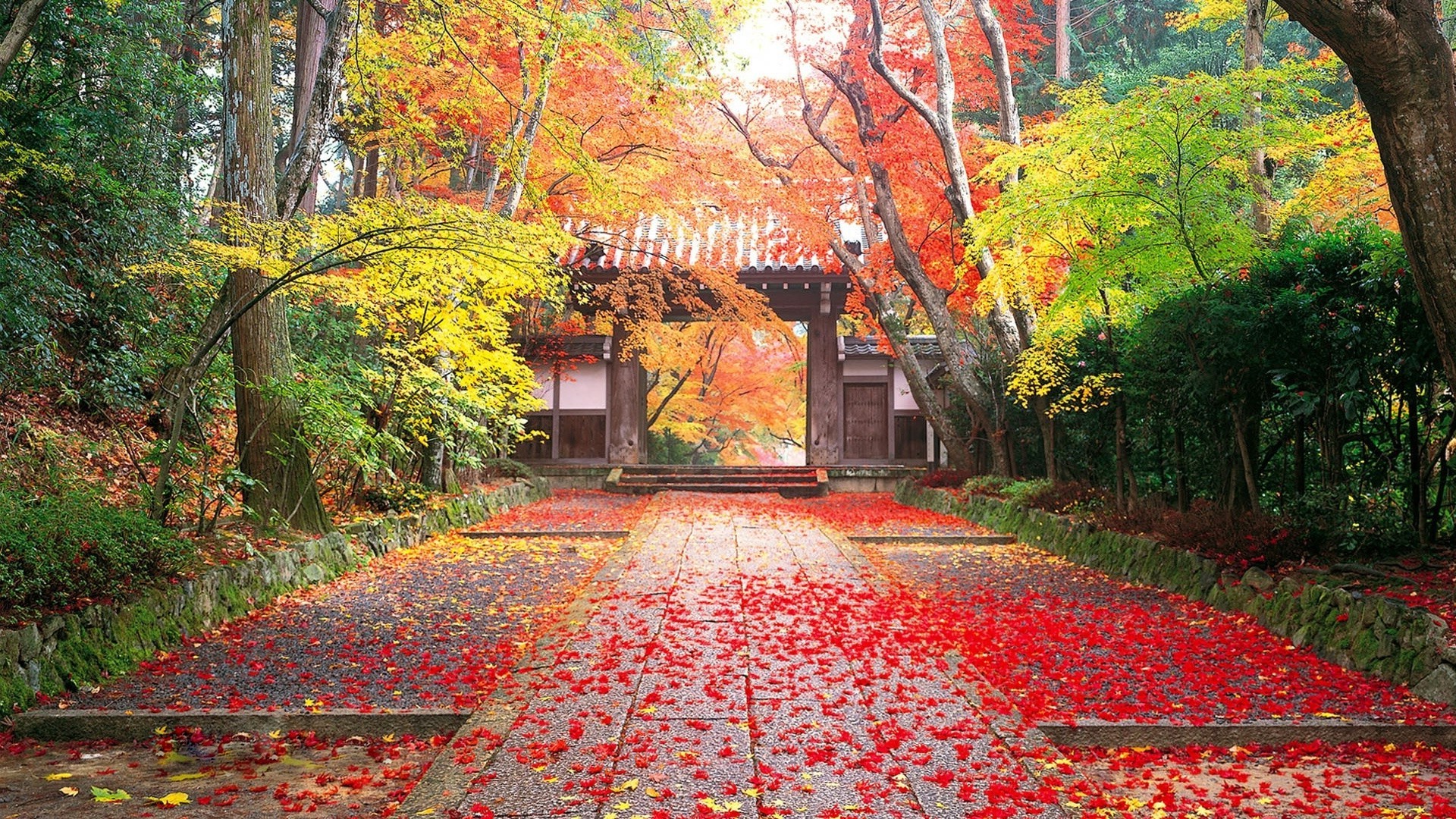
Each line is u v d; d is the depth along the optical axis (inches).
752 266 675.4
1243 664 214.2
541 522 492.4
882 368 723.4
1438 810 137.3
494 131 443.8
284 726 177.8
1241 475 306.0
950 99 478.0
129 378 353.4
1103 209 328.2
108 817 137.6
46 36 348.2
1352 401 233.9
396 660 222.8
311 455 342.0
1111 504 381.4
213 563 261.3
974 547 413.4
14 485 268.5
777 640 226.5
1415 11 175.0
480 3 365.4
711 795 135.3
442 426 436.1
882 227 660.1
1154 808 140.9
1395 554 241.1
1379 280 224.1
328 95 313.0
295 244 273.9
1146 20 762.8
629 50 374.3
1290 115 336.8
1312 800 143.8
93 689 194.2
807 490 671.8
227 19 301.3
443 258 268.5
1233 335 257.9
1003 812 129.1
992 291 409.1
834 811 130.1
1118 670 211.2
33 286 310.0
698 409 903.7
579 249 669.9
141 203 377.4
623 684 189.8
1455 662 180.9
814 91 606.2
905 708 174.9
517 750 153.6
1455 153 179.3
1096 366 372.2
